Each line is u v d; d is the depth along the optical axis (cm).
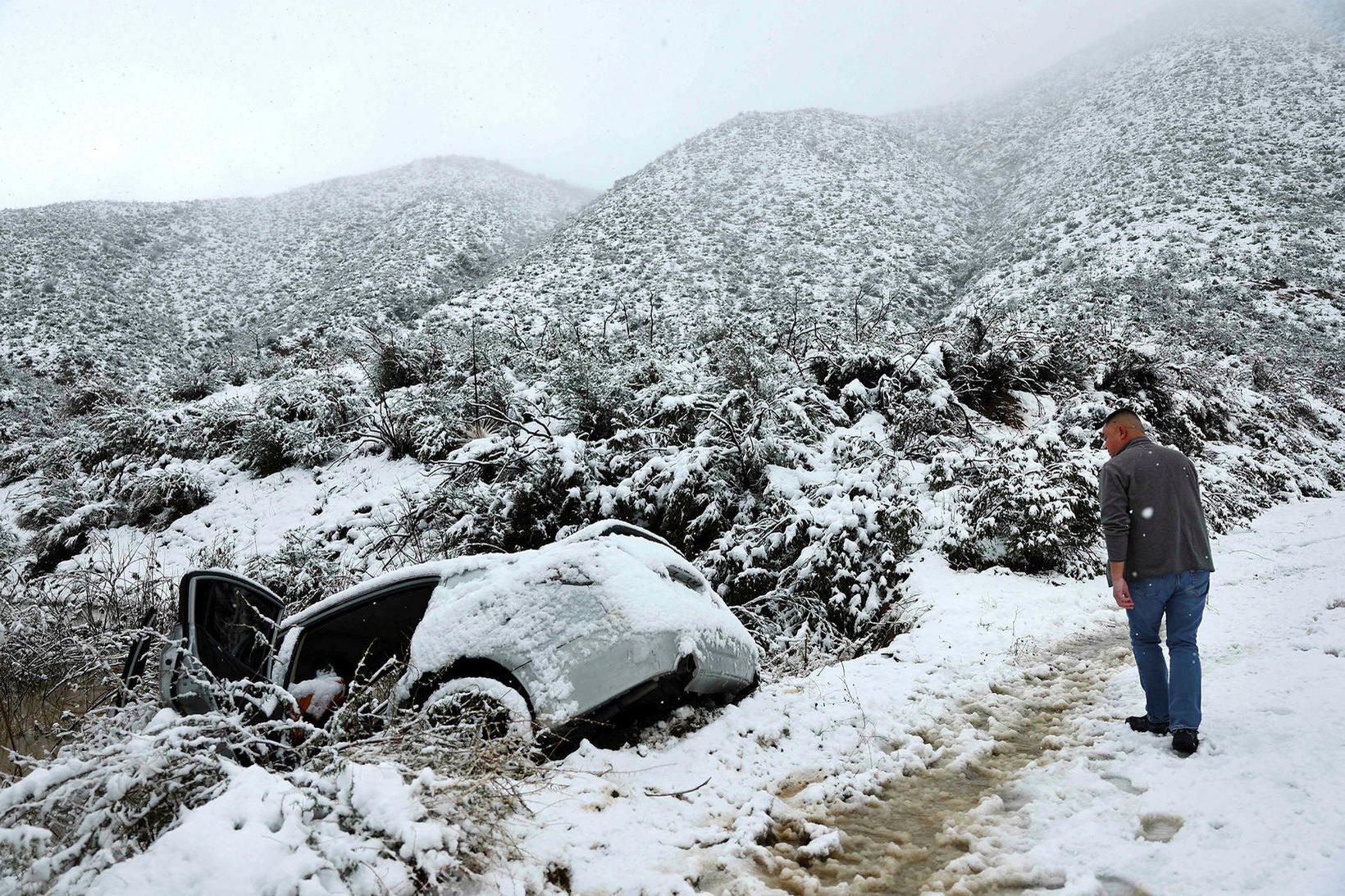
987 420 1322
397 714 415
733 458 892
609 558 439
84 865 248
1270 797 316
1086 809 336
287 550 1014
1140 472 416
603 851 316
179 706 375
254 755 339
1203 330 2303
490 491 948
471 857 281
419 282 4659
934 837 339
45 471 1630
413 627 525
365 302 4294
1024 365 1388
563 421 1103
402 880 259
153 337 4012
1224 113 5166
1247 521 1084
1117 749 402
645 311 3403
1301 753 350
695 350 1365
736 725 455
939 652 599
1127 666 546
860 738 450
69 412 2173
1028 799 362
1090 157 5447
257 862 241
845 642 646
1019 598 738
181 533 1298
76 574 773
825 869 315
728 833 341
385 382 1633
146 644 445
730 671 463
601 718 400
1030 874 287
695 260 4403
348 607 502
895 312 3416
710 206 5459
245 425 1489
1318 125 4594
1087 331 1605
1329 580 726
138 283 4828
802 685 540
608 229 5119
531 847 310
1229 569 841
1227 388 1695
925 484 1026
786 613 716
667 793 373
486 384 1319
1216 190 4053
